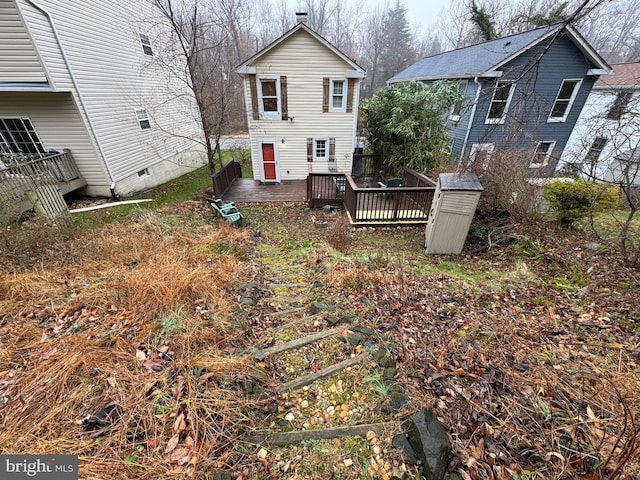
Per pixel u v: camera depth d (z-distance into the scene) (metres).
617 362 2.46
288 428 1.95
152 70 11.11
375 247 6.46
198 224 7.18
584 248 4.94
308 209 9.20
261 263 5.22
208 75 10.04
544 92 10.90
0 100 7.70
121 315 2.89
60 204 6.35
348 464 1.73
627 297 3.49
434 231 5.81
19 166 6.82
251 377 2.27
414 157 10.39
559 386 2.19
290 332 3.02
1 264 3.99
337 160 11.91
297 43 9.78
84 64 7.94
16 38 6.45
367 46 34.69
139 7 10.29
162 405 1.95
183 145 13.58
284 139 11.38
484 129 11.47
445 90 9.91
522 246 5.53
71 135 8.23
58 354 2.34
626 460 1.48
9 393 2.03
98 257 4.47
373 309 3.46
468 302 3.68
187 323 2.77
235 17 11.59
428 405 2.05
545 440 1.80
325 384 2.31
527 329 3.01
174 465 1.64
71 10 7.42
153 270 3.71
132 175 10.12
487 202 6.42
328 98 10.73
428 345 2.76
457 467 1.66
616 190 5.11
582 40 9.76
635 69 11.43
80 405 1.94
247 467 1.69
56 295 3.29
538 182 6.02
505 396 2.12
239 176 12.81
